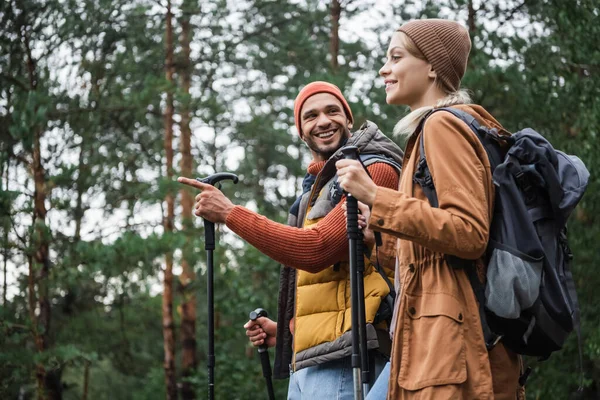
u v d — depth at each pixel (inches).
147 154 625.9
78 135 549.3
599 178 385.1
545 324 104.4
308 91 157.0
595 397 422.0
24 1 526.9
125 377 767.7
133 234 494.0
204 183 142.6
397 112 449.7
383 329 137.5
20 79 537.0
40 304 541.0
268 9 645.3
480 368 101.3
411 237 102.5
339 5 605.3
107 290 641.6
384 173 142.9
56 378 535.5
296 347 139.3
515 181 106.7
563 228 111.0
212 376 135.9
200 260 526.3
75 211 553.6
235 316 565.3
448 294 103.6
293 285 147.4
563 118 407.8
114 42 578.6
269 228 136.9
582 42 399.2
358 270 119.1
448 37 118.3
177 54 624.7
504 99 413.7
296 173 711.1
